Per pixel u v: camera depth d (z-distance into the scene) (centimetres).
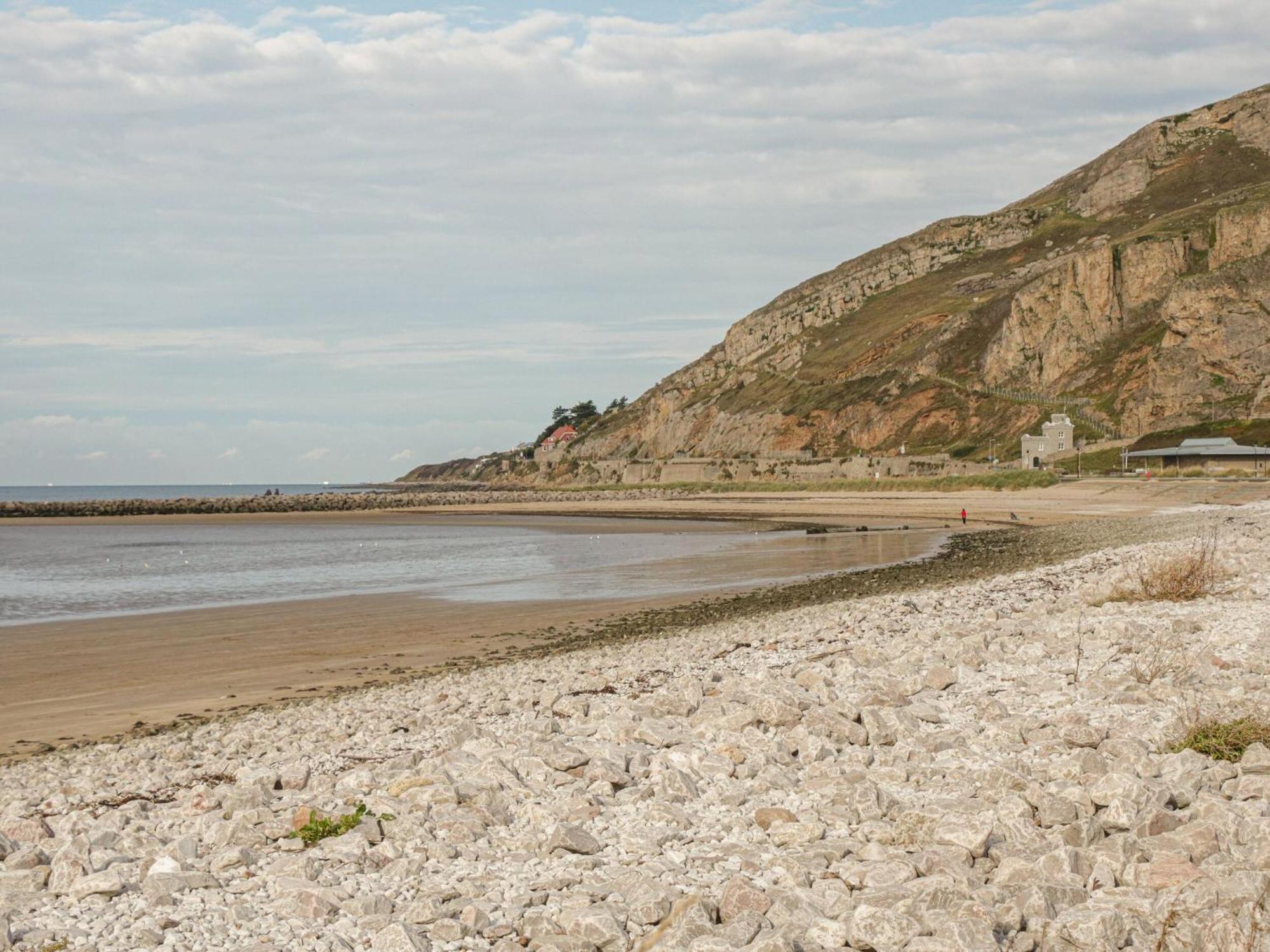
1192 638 1526
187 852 832
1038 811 820
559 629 2777
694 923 632
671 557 5162
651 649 2227
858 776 945
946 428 16425
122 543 7294
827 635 2038
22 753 1551
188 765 1338
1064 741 1006
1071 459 12950
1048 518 7431
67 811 1070
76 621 3067
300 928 672
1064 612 2027
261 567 5009
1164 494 8794
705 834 830
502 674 2022
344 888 740
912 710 1180
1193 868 673
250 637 2711
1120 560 3247
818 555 4997
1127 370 14888
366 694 1909
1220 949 560
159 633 2800
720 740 1098
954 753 1010
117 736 1661
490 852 812
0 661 2389
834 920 638
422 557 5509
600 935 633
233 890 746
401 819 870
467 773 1024
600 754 1055
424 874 769
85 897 735
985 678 1393
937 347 18550
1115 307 16062
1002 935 613
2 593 3903
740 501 12069
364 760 1215
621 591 3681
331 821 884
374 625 2920
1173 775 871
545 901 717
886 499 10625
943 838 761
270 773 1109
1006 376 16800
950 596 2691
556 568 4650
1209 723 991
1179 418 12988
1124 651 1445
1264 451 10925
